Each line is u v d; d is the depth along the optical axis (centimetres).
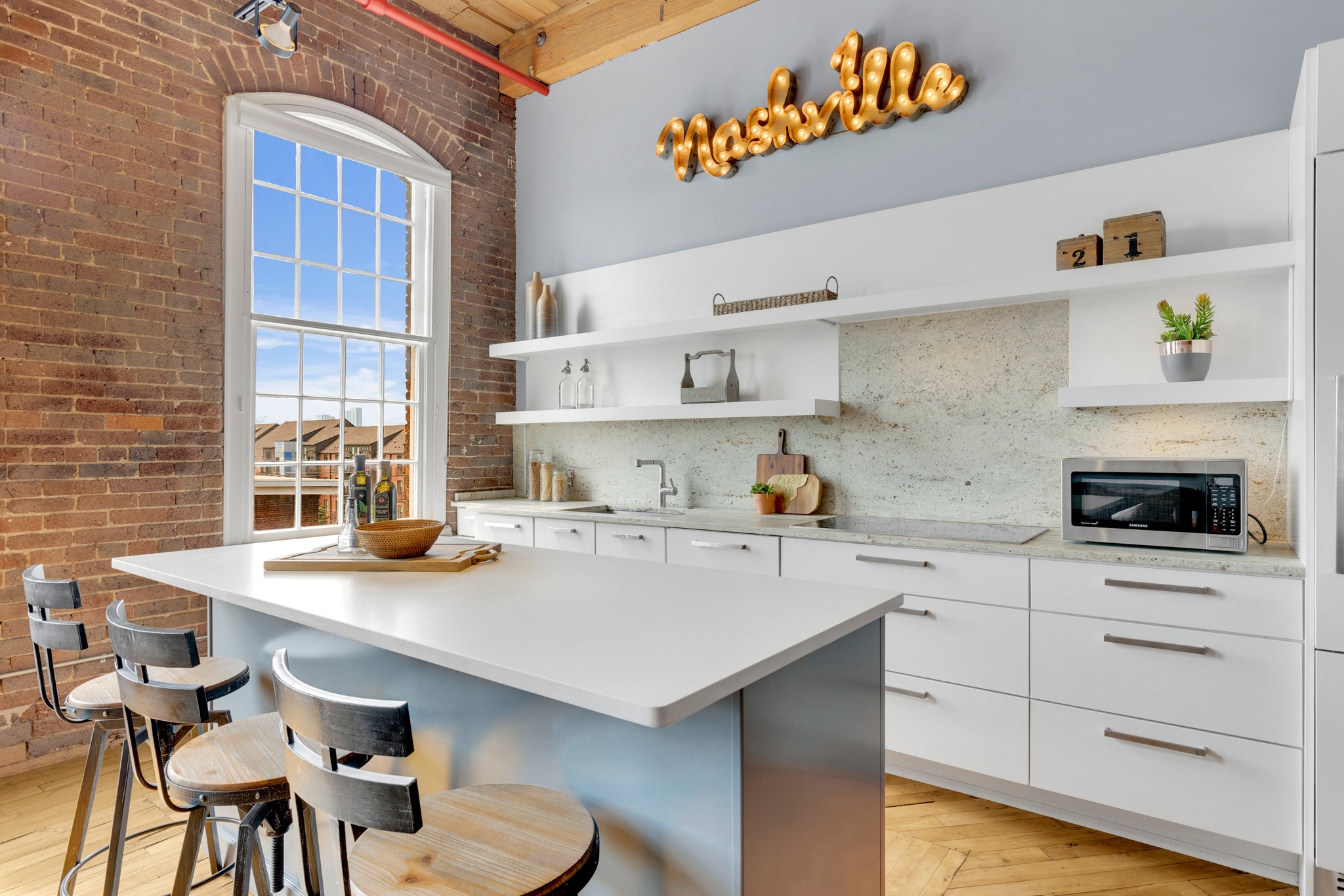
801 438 374
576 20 457
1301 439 219
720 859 124
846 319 347
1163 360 261
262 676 214
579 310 463
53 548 301
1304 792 203
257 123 365
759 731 126
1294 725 206
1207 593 218
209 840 215
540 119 493
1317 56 198
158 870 220
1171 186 278
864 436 354
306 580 194
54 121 302
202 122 348
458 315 468
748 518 352
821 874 146
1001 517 317
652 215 436
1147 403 258
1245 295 263
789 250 375
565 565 216
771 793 130
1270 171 261
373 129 422
